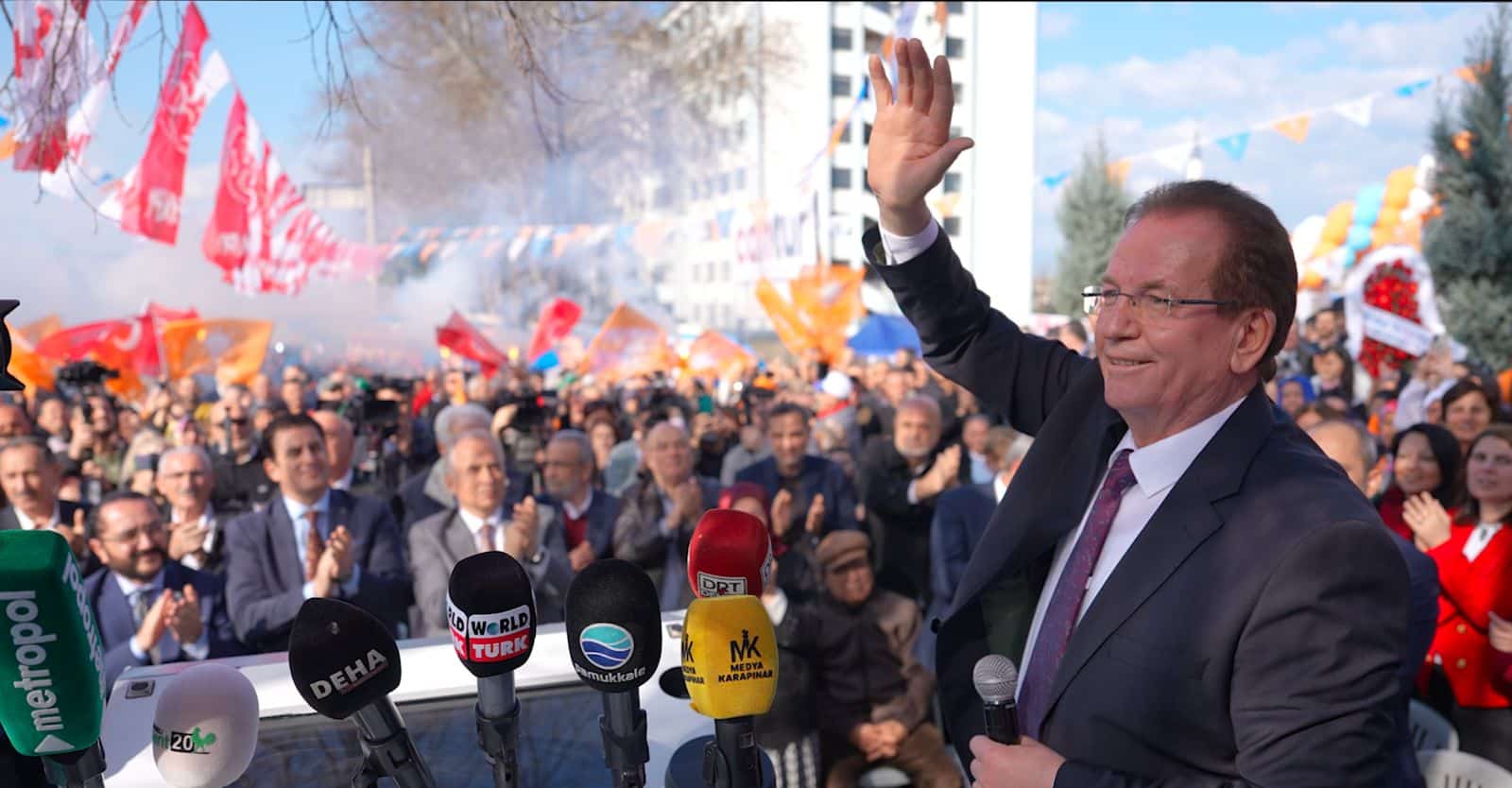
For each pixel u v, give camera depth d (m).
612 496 4.72
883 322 14.74
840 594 3.42
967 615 1.69
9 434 5.15
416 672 1.38
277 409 7.19
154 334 10.15
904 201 1.72
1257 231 1.33
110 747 1.20
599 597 1.02
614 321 15.37
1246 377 1.42
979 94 40.75
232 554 3.67
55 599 0.86
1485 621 3.32
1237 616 1.23
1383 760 1.12
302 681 0.97
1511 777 2.44
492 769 1.13
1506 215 16.94
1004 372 1.91
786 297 14.95
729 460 6.76
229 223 8.63
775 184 36.59
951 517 4.41
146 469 5.21
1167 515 1.35
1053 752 1.29
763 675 1.04
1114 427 1.59
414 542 3.81
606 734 1.05
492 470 3.78
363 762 1.06
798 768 3.28
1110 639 1.35
